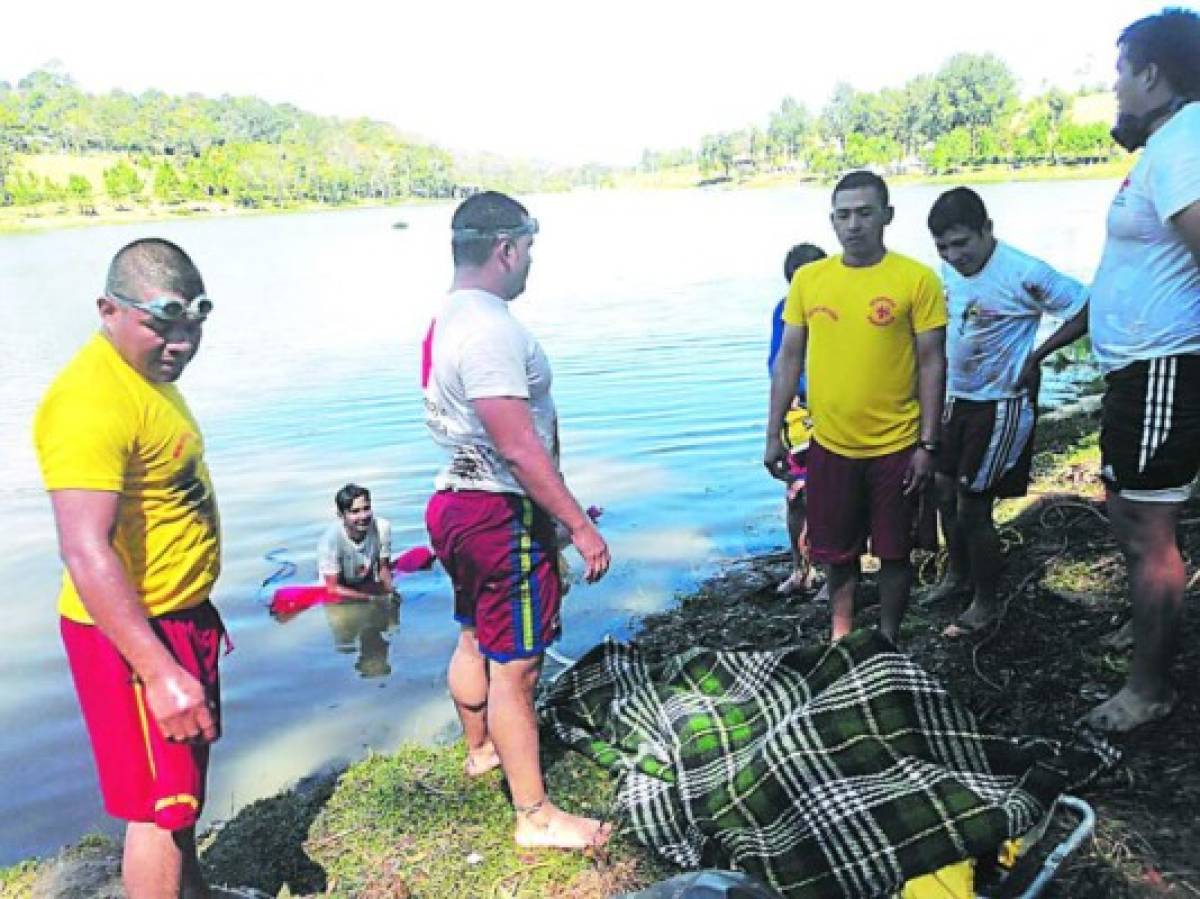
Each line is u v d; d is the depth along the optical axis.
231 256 41.88
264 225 81.56
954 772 3.36
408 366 14.34
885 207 4.08
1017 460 4.55
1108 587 4.89
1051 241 26.53
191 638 2.83
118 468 2.56
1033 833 3.13
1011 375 4.44
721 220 52.72
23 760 4.94
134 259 2.57
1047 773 3.29
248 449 10.32
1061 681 4.12
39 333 19.50
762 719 3.80
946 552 5.69
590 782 3.86
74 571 2.49
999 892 2.95
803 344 4.45
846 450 4.25
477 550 3.32
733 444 9.55
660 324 16.73
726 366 13.00
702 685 4.15
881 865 2.99
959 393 4.56
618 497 8.25
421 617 6.54
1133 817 3.23
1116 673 4.11
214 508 2.90
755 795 3.35
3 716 5.38
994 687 4.17
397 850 3.61
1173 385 3.31
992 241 4.46
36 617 6.71
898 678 3.58
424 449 10.11
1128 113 3.40
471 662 3.84
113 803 2.74
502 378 3.14
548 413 3.45
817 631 5.29
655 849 3.42
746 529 7.41
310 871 3.55
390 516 8.32
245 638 6.29
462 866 3.47
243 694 5.55
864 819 3.12
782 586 6.02
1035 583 5.05
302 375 13.93
